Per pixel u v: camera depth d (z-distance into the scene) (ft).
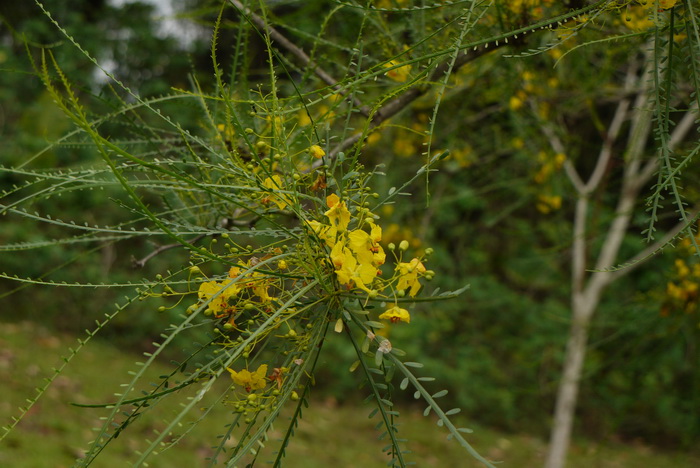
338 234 3.04
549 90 9.49
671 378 15.44
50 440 15.16
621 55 7.89
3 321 24.21
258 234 3.09
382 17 5.01
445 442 23.99
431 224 17.08
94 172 2.80
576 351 11.73
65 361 2.56
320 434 21.98
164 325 24.59
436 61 3.23
